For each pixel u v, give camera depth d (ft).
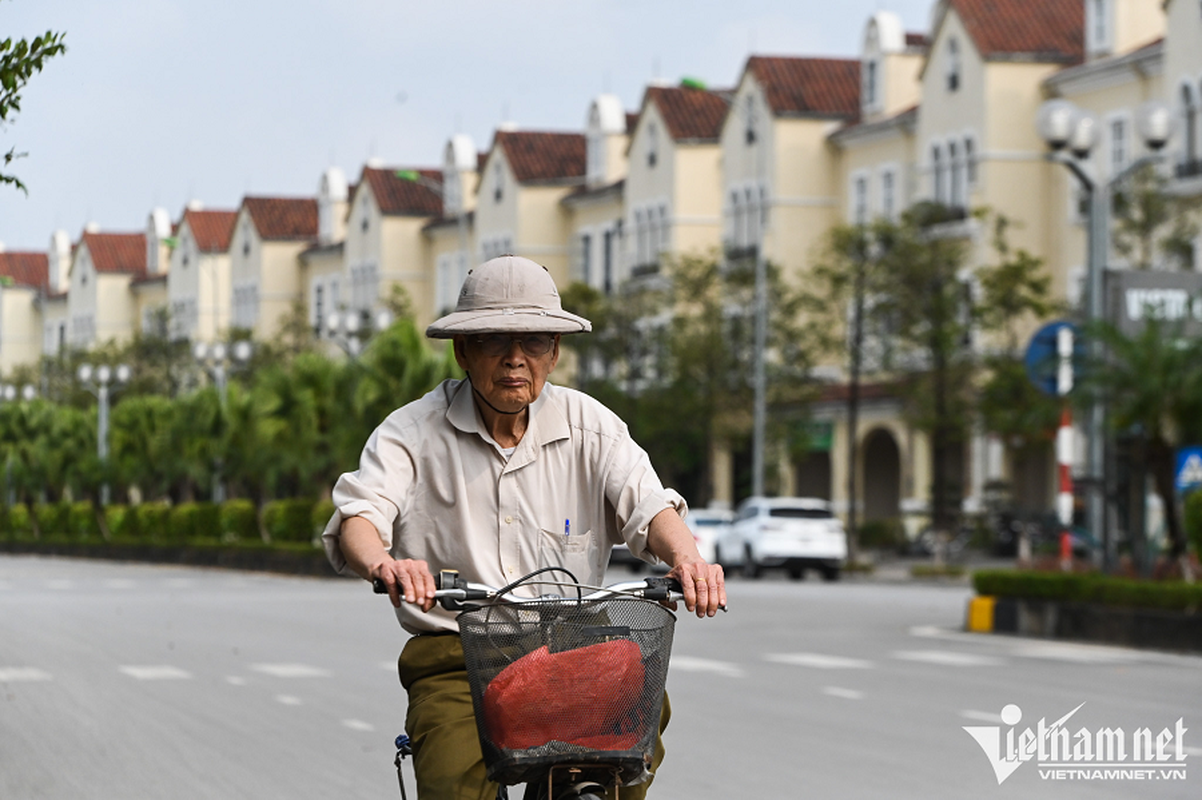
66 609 128.57
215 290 407.44
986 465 230.68
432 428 25.21
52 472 321.73
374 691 71.61
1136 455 112.16
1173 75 208.23
